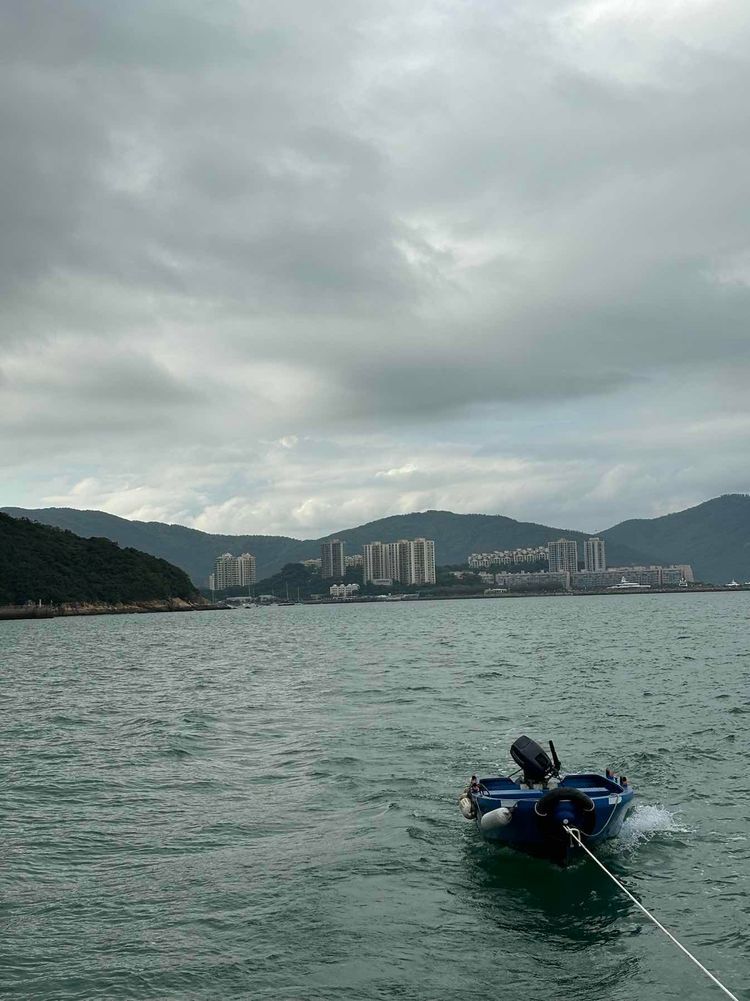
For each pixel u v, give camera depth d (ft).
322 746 78.38
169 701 118.32
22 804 59.26
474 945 36.29
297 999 31.96
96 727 94.53
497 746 76.02
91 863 46.80
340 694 118.83
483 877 43.93
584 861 45.68
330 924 38.40
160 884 43.47
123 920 39.09
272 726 91.76
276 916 39.29
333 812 55.83
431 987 32.83
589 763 67.46
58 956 35.58
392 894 41.81
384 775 65.51
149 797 60.90
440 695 113.29
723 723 83.10
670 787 59.06
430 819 53.62
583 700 103.40
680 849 46.78
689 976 33.30
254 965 34.65
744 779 60.59
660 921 38.17
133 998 32.17
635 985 32.73
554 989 32.60
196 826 53.47
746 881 42.09
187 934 37.55
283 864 46.14
